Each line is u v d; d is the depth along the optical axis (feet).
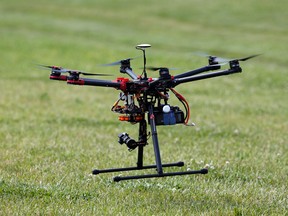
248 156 101.71
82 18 415.44
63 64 256.93
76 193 73.67
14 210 65.87
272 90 207.10
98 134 120.98
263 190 77.61
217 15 415.03
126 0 473.67
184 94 192.24
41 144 108.27
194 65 255.91
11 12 428.15
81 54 282.36
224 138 120.26
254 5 433.89
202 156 99.91
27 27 370.32
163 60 265.75
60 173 85.81
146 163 93.71
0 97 173.58
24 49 291.38
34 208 67.00
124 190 76.18
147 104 64.18
